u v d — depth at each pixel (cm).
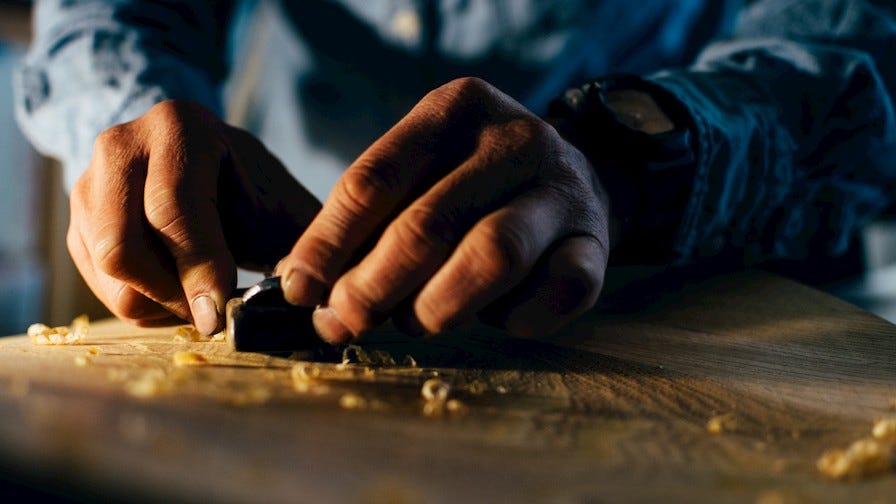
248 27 85
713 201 48
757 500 26
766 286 50
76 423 27
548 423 31
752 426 32
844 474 28
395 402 33
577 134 46
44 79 66
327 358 38
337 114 81
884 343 41
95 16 66
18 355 38
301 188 50
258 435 27
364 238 36
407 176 36
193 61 71
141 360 37
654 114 47
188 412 29
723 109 49
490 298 35
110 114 62
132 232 41
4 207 136
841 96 53
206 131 45
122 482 25
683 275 52
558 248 36
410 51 78
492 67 78
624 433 30
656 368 38
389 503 24
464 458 27
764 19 62
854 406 34
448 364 39
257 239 48
